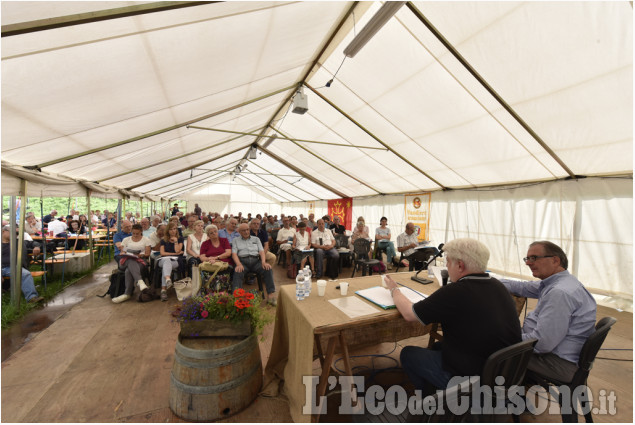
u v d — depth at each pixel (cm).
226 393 168
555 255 181
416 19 285
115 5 138
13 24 125
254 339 189
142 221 511
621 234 392
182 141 552
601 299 407
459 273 154
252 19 212
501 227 554
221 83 317
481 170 520
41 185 376
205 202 1752
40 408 176
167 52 204
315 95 519
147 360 232
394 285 184
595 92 277
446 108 394
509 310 139
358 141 617
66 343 260
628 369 240
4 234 390
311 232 568
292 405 173
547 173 452
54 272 498
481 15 253
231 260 380
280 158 1020
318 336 207
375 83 410
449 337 145
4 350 246
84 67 179
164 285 382
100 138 332
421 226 761
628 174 381
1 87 166
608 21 219
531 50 266
